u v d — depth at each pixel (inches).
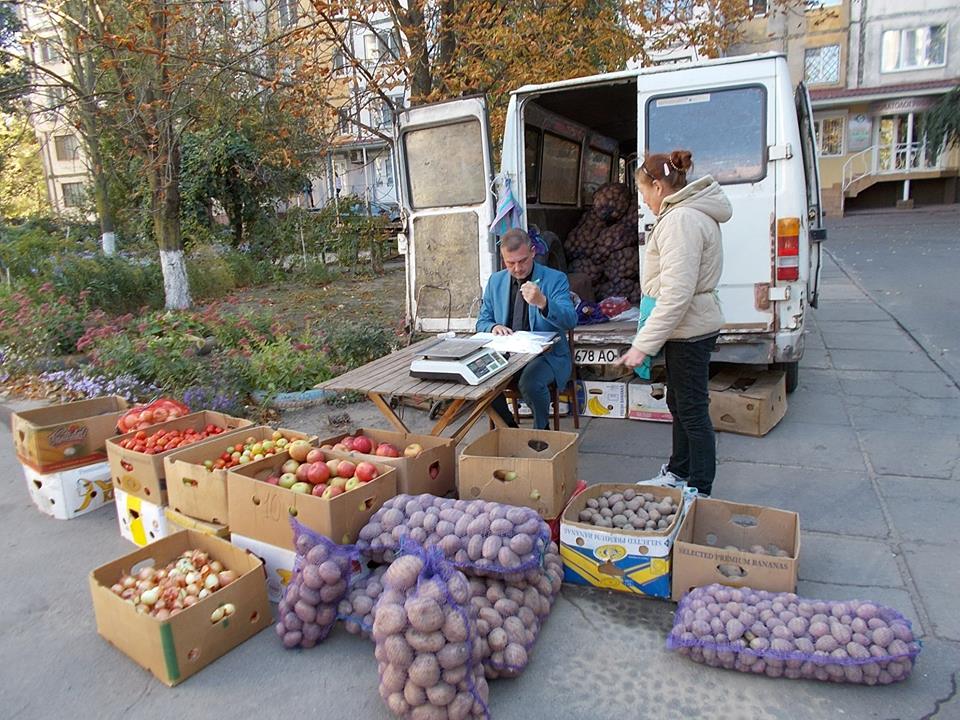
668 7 367.9
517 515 109.6
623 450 186.7
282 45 309.6
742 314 186.2
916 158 1120.2
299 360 249.8
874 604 100.9
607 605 118.3
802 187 181.2
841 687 97.7
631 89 225.5
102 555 145.3
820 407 216.1
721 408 194.5
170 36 330.0
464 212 214.5
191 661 105.0
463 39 312.2
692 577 114.4
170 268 440.1
